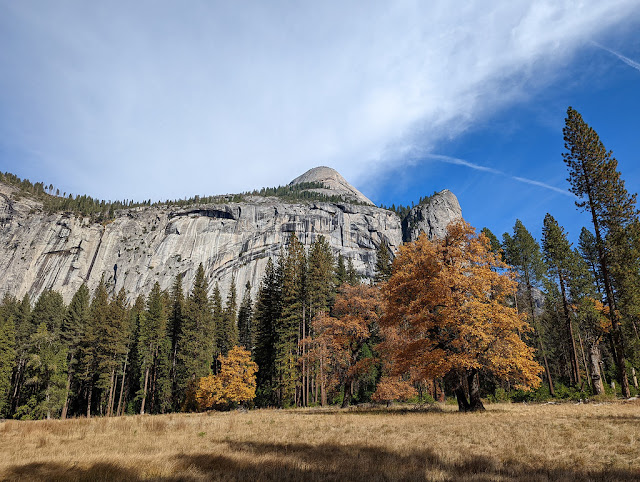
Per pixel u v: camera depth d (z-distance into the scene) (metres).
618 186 29.77
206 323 59.62
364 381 46.84
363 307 31.17
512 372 20.80
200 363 53.47
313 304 47.12
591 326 36.81
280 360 44.19
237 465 8.55
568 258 38.97
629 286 31.22
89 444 12.18
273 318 51.22
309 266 50.41
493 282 20.61
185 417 25.78
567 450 9.37
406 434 13.02
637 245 29.61
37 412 47.53
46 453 10.67
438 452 9.61
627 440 10.20
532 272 44.81
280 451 10.44
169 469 8.00
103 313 54.28
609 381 43.44
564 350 50.38
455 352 20.50
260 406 53.66
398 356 22.25
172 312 64.19
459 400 22.19
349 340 31.22
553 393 36.00
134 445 11.74
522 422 14.65
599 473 7.18
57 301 74.19
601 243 30.11
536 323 42.62
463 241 22.73
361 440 11.99
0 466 8.77
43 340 51.44
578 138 31.58
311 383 45.56
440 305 21.67
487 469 7.75
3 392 48.12
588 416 15.98
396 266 23.69
